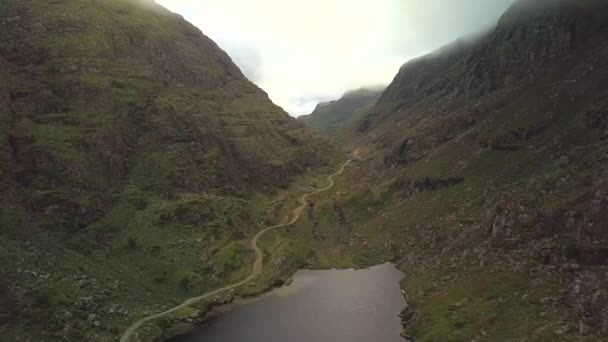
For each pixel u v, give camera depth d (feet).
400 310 448.65
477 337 341.21
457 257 482.28
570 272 360.28
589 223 382.22
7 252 404.36
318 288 519.60
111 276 462.60
